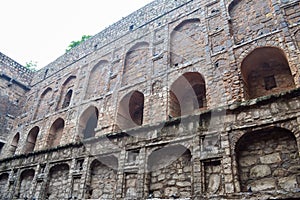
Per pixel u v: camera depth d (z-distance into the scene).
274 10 9.23
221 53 9.85
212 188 6.72
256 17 9.77
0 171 13.69
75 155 10.57
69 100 16.41
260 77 9.56
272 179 6.23
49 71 19.58
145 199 7.57
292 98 6.57
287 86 8.88
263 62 9.64
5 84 19.17
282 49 8.35
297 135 6.09
